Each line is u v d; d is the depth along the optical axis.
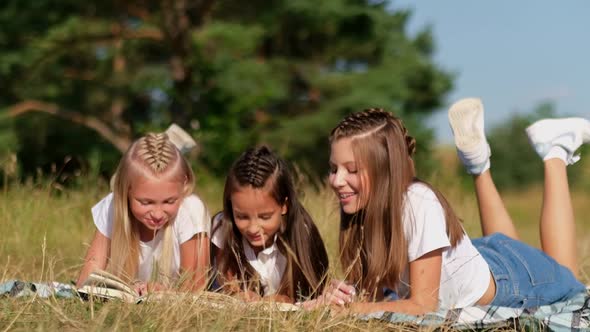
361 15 15.99
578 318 3.33
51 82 15.33
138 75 15.34
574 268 4.22
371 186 3.51
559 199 4.29
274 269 3.89
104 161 14.82
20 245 5.03
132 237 3.82
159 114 15.75
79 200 6.35
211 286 4.01
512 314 3.36
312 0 15.32
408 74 16.00
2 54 14.45
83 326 3.06
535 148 4.45
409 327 3.27
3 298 3.45
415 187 3.56
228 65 14.50
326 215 5.11
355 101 14.82
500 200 4.43
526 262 3.82
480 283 3.65
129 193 3.71
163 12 14.60
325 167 14.93
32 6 14.60
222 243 3.88
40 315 3.20
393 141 3.52
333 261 4.46
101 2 14.78
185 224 3.84
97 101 15.88
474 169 4.41
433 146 16.41
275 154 3.76
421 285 3.46
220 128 13.66
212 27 14.17
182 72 14.96
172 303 3.20
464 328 3.27
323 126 14.53
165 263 3.85
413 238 3.47
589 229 11.75
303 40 16.33
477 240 4.04
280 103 16.20
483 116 4.43
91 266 3.77
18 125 15.10
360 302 3.40
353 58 16.73
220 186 10.57
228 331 3.07
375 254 3.51
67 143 15.36
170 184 3.66
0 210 5.55
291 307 3.37
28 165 15.26
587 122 4.47
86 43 14.76
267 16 15.61
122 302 3.28
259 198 3.61
